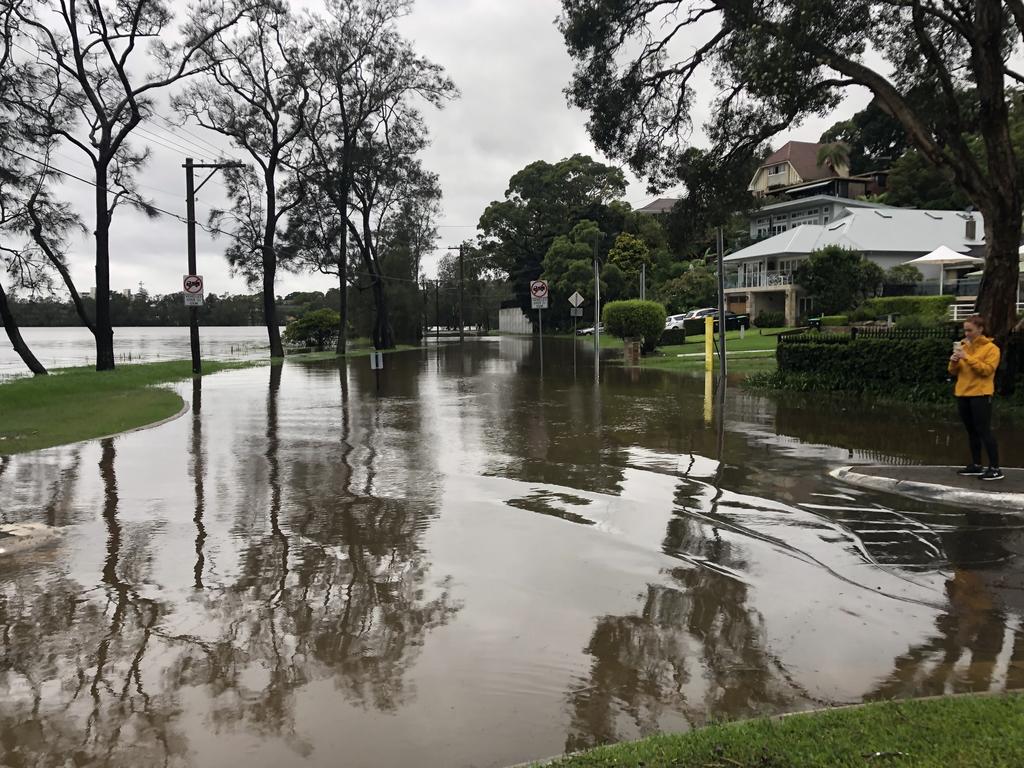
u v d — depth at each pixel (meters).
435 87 42.03
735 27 15.65
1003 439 11.30
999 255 14.61
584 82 18.30
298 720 3.77
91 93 28.72
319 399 19.20
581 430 13.16
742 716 3.73
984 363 8.15
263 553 6.50
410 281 56.12
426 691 4.05
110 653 4.56
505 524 7.33
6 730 3.70
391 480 9.41
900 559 6.11
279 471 10.06
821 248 50.16
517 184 78.31
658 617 5.01
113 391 21.19
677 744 3.26
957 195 63.88
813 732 3.30
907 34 16.38
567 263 65.56
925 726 3.31
